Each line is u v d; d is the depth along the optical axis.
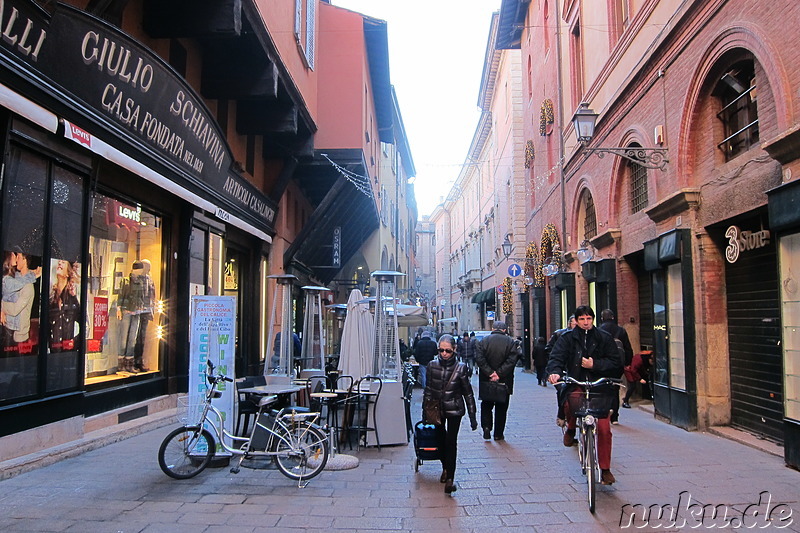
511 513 5.16
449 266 66.38
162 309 10.59
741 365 8.57
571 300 17.14
